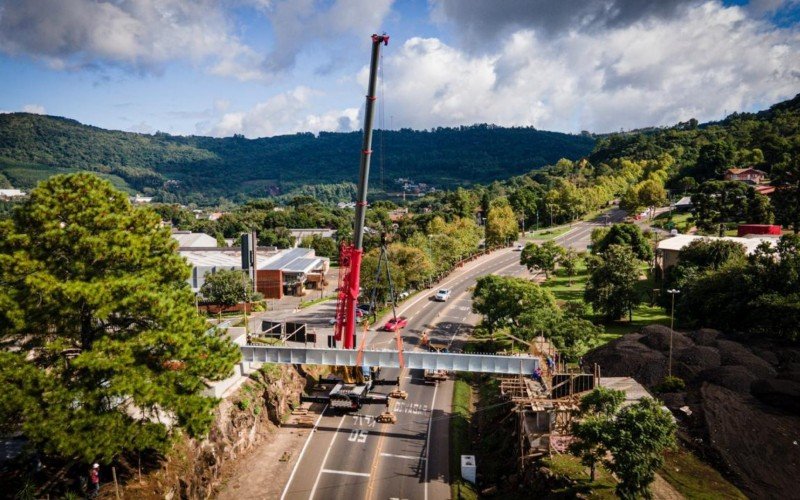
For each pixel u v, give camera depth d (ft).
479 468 140.05
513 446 139.03
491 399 175.52
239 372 157.07
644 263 361.92
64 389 93.35
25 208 100.01
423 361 151.53
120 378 95.40
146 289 102.53
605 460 110.83
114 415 97.55
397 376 199.72
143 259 108.47
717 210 426.51
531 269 378.94
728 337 186.39
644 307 270.46
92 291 94.17
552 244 358.43
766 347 176.55
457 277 387.14
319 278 373.61
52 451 96.02
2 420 90.94
